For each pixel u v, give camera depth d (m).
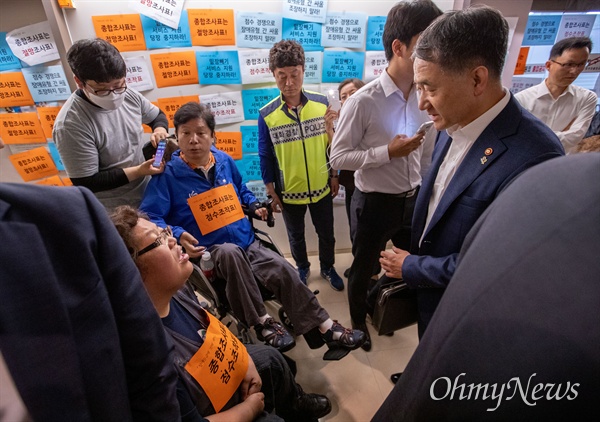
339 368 1.66
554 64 1.76
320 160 1.87
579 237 0.24
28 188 0.35
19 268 0.33
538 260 0.26
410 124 1.35
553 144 0.75
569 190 0.26
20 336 0.33
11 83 1.74
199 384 0.87
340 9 1.85
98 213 0.42
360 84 1.85
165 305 0.88
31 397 0.35
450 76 0.76
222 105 2.03
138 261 0.80
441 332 0.31
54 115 1.84
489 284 0.28
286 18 1.84
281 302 1.52
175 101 1.96
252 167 2.27
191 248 1.37
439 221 0.96
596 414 0.23
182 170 1.48
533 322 0.25
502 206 0.30
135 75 1.85
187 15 1.76
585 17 1.95
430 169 1.11
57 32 1.63
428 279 0.94
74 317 0.37
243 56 1.91
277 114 1.76
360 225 1.52
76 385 0.37
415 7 1.05
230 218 1.56
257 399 0.97
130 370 0.50
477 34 0.70
